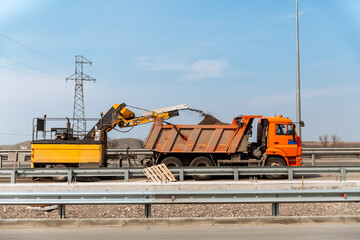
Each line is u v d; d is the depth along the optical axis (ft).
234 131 56.08
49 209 34.01
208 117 58.65
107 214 32.48
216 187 36.88
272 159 55.93
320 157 83.56
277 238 23.36
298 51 75.66
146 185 37.73
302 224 26.94
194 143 56.13
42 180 55.26
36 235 24.29
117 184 37.91
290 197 27.89
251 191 27.61
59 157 54.29
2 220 26.35
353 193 28.27
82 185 37.73
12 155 43.96
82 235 24.26
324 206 35.14
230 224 26.89
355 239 23.07
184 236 23.91
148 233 24.66
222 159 56.95
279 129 56.08
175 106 58.90
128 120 58.80
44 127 56.13
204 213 32.60
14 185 37.22
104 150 57.26
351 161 83.56
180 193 27.37
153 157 57.47
